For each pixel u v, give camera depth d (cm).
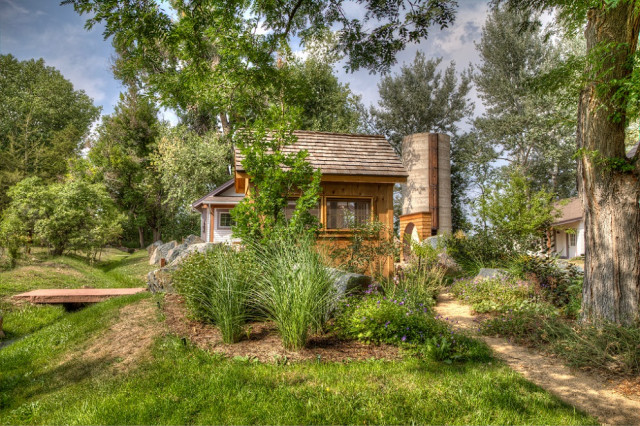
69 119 4184
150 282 986
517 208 1335
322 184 1105
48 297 1004
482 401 379
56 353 598
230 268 590
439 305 898
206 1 720
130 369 458
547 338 610
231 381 404
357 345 538
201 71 807
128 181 3572
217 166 2750
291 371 434
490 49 3139
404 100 3253
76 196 1995
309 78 2523
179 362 458
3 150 3284
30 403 422
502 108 3167
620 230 614
